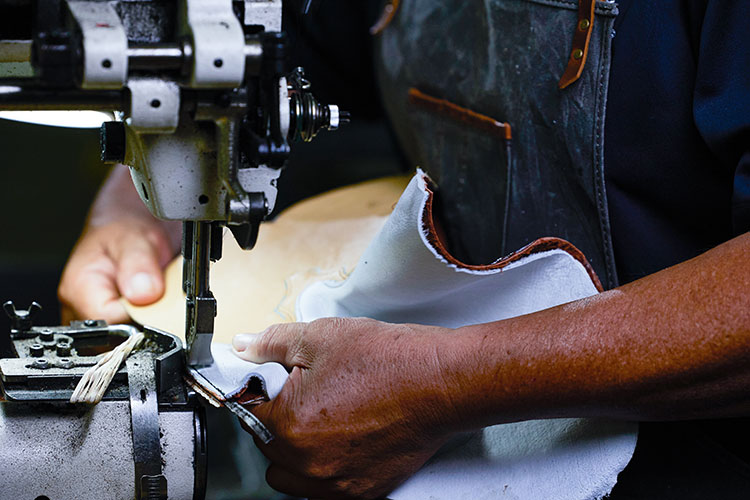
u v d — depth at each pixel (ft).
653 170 3.18
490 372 2.49
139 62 2.17
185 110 2.35
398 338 2.64
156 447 2.54
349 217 4.52
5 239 9.76
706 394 2.36
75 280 4.29
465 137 4.00
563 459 2.84
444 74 4.10
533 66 3.45
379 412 2.57
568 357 2.42
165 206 2.54
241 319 3.71
